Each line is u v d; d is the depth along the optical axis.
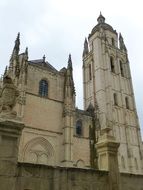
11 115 10.31
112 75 73.94
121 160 59.22
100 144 13.10
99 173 11.78
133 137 66.00
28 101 46.50
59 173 10.76
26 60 48.22
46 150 44.81
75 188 10.85
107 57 76.06
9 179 9.24
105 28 83.81
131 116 70.19
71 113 49.44
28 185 9.81
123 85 74.81
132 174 13.38
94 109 62.28
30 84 48.53
